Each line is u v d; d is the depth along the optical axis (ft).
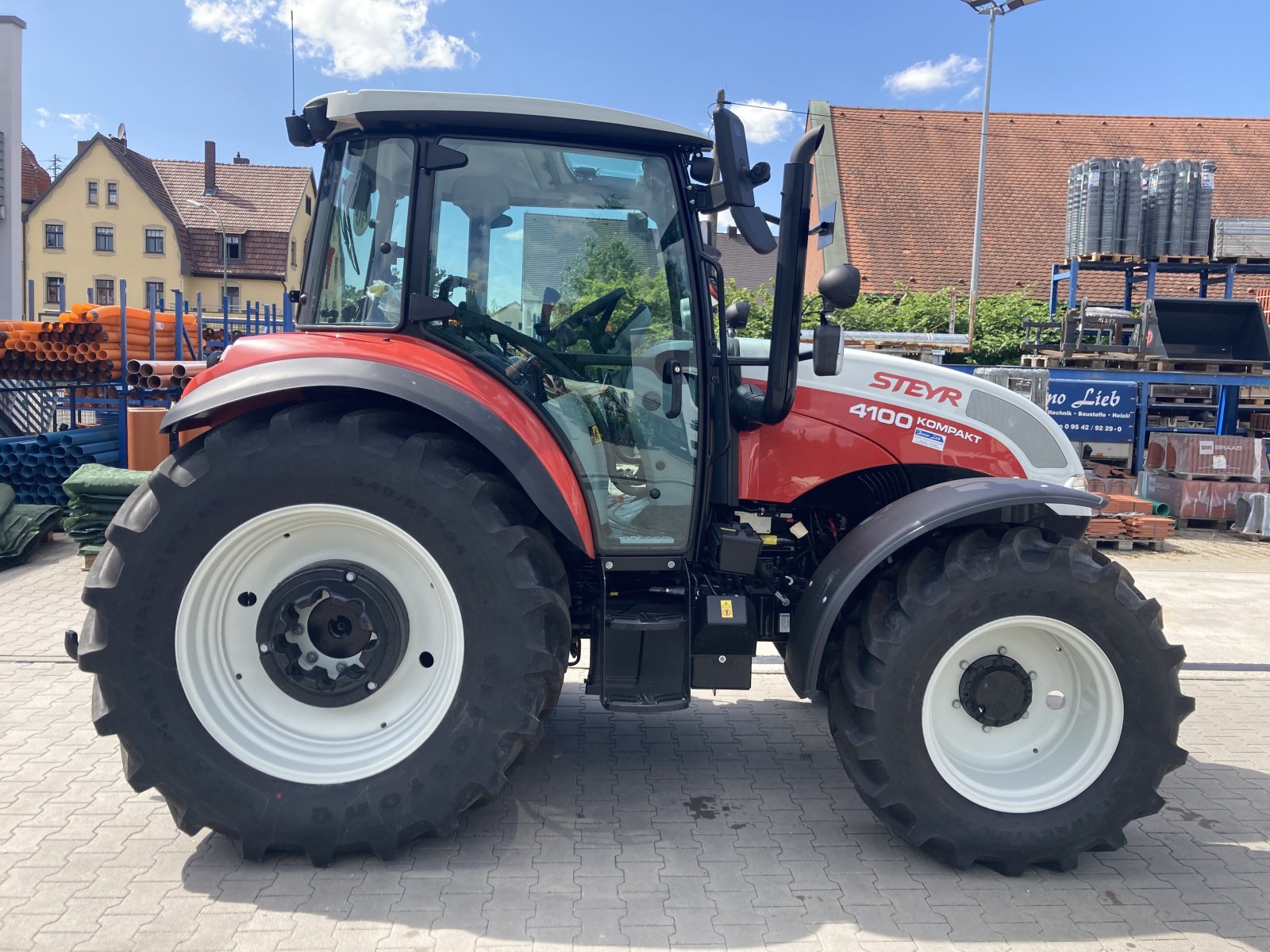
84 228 140.15
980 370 27.61
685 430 10.65
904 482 12.35
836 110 69.72
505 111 9.62
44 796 10.84
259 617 9.64
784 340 10.12
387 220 10.06
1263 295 51.34
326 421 9.25
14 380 31.91
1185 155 67.82
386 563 9.68
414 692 9.89
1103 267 39.47
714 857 9.95
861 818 11.01
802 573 12.62
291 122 10.67
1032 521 12.31
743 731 13.79
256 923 8.44
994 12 50.37
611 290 10.42
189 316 37.37
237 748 9.41
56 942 8.09
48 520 24.45
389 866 9.51
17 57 60.85
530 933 8.43
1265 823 11.18
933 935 8.61
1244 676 17.21
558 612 9.46
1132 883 9.69
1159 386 37.24
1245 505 32.53
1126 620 9.71
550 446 9.98
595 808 11.07
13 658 15.76
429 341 10.03
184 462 9.31
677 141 10.19
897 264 61.00
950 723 10.19
